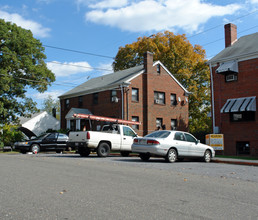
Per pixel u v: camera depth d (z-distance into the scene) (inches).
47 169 396.5
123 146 706.2
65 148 961.5
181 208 203.3
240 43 936.3
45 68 1253.7
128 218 177.6
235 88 839.1
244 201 229.6
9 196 231.0
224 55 887.1
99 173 364.2
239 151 826.8
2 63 1123.9
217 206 211.6
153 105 1250.0
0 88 1109.7
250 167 499.5
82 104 1409.9
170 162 550.3
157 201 222.1
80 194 241.0
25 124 1528.1
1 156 685.3
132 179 322.3
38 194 239.0
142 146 552.4
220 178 350.0
